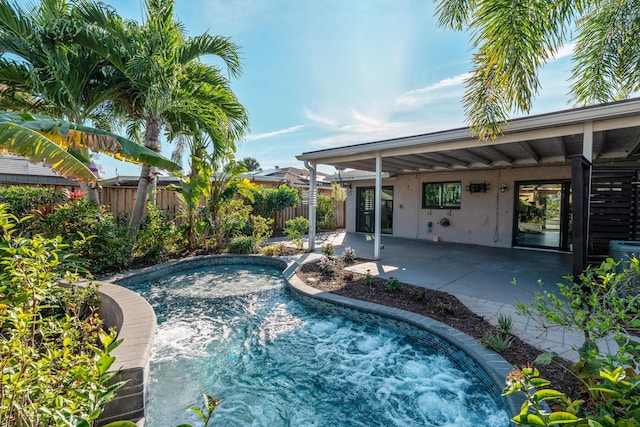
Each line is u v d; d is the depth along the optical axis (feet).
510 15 13.91
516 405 8.06
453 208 37.83
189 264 27.37
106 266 22.68
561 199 30.60
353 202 50.55
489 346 11.15
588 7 14.46
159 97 21.80
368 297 17.26
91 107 23.36
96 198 25.17
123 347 9.62
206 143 29.55
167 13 22.74
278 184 57.47
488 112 16.26
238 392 10.82
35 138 9.84
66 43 20.10
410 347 13.46
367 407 9.96
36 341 9.05
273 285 22.74
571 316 8.29
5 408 4.81
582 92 18.66
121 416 8.27
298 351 13.46
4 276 6.63
